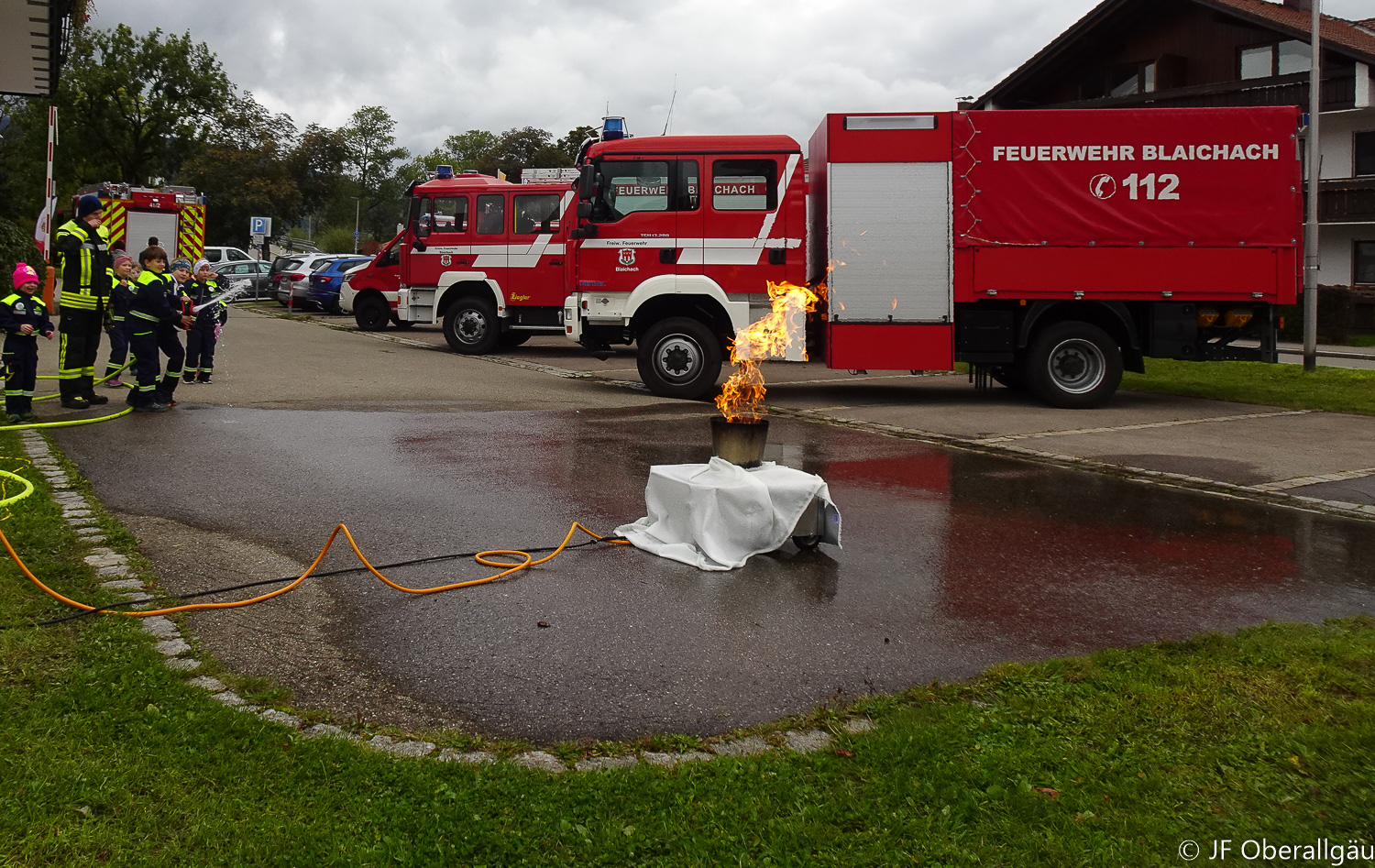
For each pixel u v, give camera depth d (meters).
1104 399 12.96
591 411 11.78
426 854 2.70
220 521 6.30
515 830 2.84
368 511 6.70
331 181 60.53
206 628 4.46
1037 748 3.37
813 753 3.35
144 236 24.14
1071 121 12.48
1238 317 12.78
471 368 16.22
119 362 11.64
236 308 30.03
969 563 5.93
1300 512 7.43
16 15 10.08
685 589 5.26
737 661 4.28
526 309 19.08
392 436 9.54
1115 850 2.76
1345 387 15.02
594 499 7.22
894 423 11.56
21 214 38.09
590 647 4.40
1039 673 4.08
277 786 3.04
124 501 6.69
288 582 5.17
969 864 2.71
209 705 3.56
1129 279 12.62
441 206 19.02
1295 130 12.41
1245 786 3.12
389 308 23.34
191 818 2.84
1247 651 4.29
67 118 50.03
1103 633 4.74
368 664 4.15
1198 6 31.16
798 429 11.05
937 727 3.51
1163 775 3.18
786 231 12.81
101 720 3.39
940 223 12.64
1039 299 12.70
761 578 5.50
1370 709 3.61
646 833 2.83
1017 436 10.69
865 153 12.65
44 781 2.96
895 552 6.13
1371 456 9.66
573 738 3.52
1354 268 31.77
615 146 12.93
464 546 5.94
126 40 51.19
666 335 13.11
